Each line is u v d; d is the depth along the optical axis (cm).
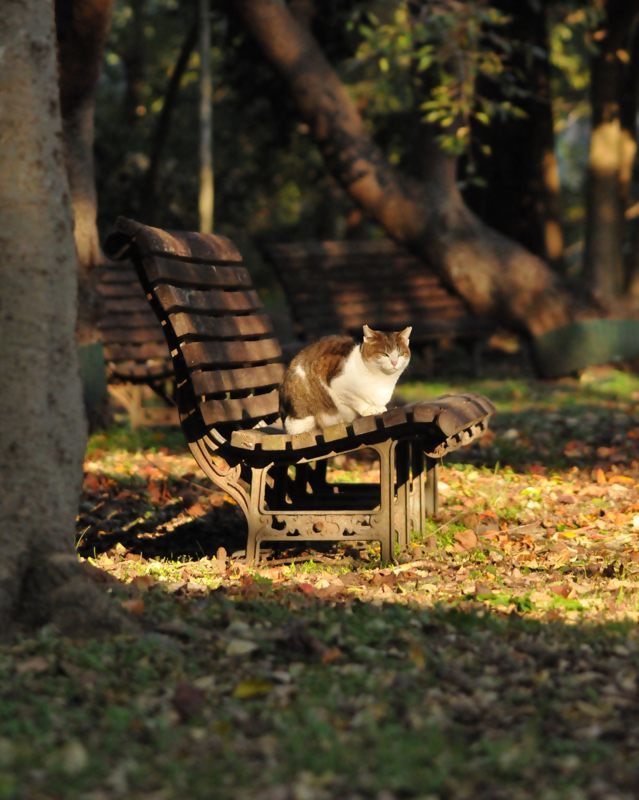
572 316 2791
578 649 730
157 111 4456
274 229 5150
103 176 3684
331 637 737
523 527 1185
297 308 2781
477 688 656
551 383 2722
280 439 979
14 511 742
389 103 3984
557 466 1566
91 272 1848
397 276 2906
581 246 5025
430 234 2855
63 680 652
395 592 899
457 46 2409
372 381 1081
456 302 2905
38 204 754
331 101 2798
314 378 1099
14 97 749
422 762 553
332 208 4969
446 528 1166
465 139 2533
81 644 708
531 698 643
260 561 1023
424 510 1144
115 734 579
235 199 4353
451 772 543
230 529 1205
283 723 594
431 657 704
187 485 1423
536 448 1716
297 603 830
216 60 4522
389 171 2861
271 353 1145
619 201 2841
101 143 3766
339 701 630
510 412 2112
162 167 4084
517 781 539
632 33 2995
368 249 2944
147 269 976
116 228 988
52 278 760
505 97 3008
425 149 2858
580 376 2811
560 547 1094
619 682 667
